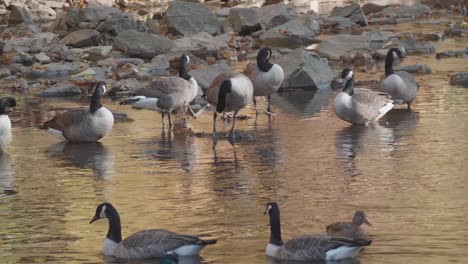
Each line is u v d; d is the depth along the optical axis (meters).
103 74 27.12
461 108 22.08
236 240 13.01
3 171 17.25
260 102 23.81
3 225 14.01
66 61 29.84
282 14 36.38
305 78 25.34
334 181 16.03
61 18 35.25
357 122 20.55
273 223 12.39
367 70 27.84
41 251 12.77
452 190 15.28
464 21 36.38
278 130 20.41
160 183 16.17
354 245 11.84
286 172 16.73
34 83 26.78
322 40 34.25
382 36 32.97
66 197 15.45
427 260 12.06
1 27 36.53
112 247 12.52
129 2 44.75
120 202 15.08
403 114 21.72
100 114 19.38
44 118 22.12
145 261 12.14
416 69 27.12
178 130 20.50
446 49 31.44
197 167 17.25
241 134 19.83
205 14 34.75
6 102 18.72
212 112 22.67
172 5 34.78
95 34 32.28
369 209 14.38
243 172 16.81
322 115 21.95
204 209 14.57
